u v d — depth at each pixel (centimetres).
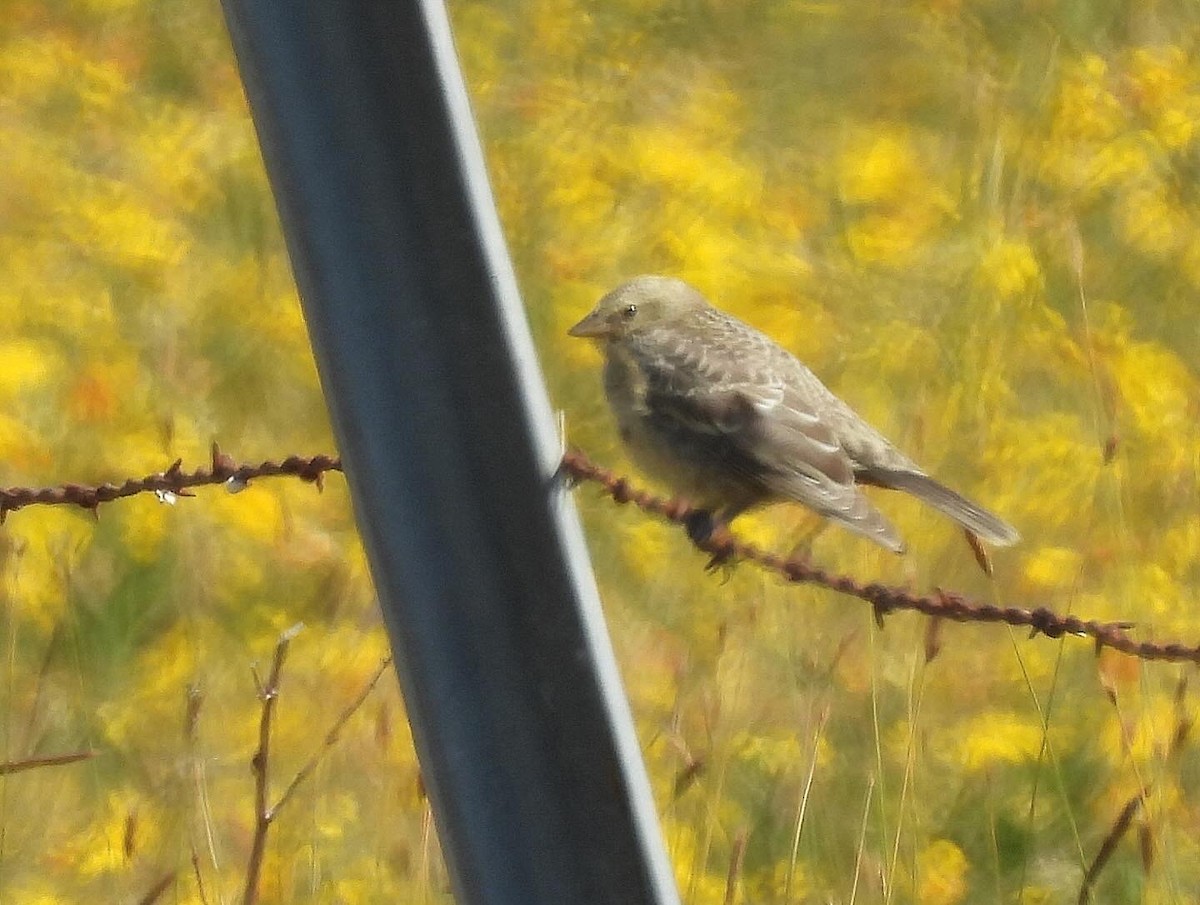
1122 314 1494
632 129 1706
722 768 916
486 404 525
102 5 1962
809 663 994
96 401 1320
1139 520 1225
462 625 529
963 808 1020
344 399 526
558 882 532
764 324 1465
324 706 1062
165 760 1038
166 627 1187
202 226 1634
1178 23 1884
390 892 900
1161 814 911
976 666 1098
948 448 1288
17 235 1548
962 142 1758
